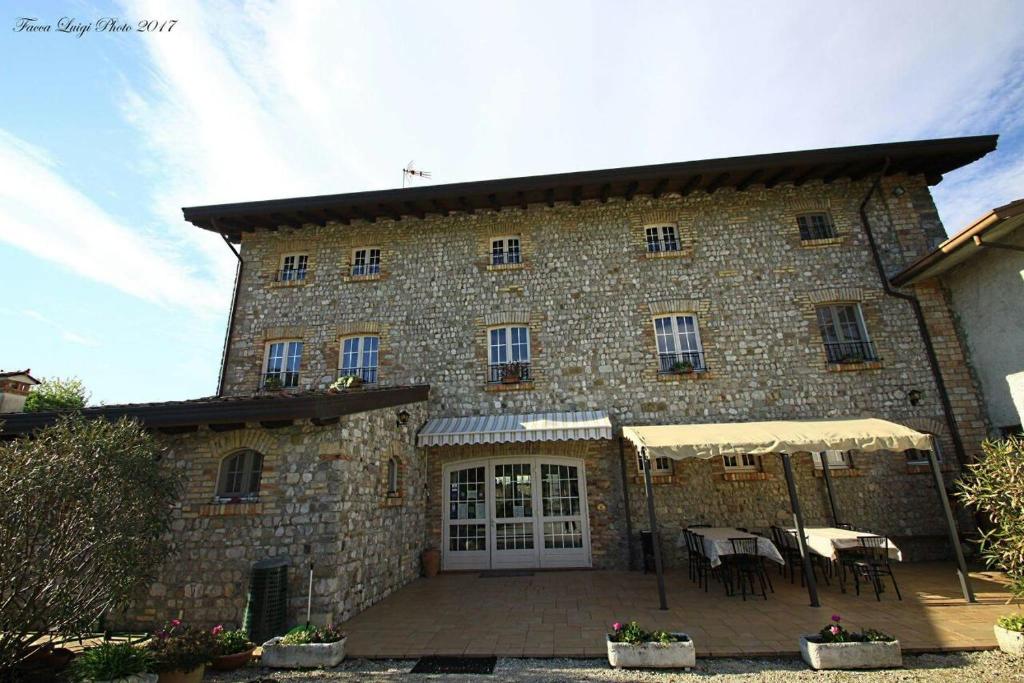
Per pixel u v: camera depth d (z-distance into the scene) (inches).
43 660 250.5
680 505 509.7
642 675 243.9
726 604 360.8
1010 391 466.0
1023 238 422.9
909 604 345.4
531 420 517.0
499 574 490.9
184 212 592.4
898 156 539.8
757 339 549.6
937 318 528.7
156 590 334.6
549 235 609.3
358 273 626.2
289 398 333.4
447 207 610.9
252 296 617.3
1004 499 292.7
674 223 604.4
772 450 378.3
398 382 572.4
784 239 579.5
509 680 239.8
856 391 524.1
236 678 250.2
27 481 218.1
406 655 274.4
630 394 544.7
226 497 357.4
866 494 500.4
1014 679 224.4
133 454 255.8
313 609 319.3
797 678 235.3
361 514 378.3
